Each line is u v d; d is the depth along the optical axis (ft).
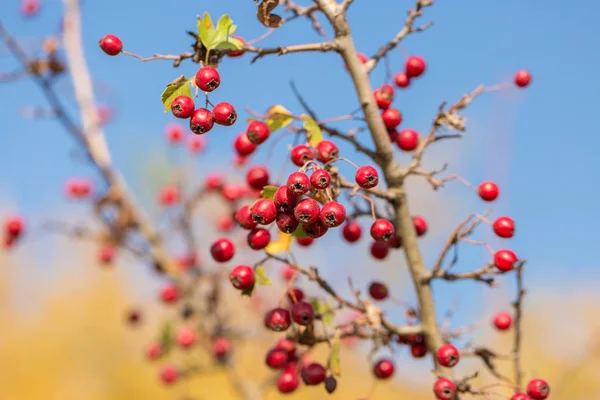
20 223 2.80
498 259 1.87
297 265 1.89
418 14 1.91
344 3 1.89
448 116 1.91
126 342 5.95
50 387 5.75
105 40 1.80
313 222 1.74
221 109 1.73
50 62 2.61
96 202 2.70
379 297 2.03
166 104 1.75
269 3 1.86
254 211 1.76
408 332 1.91
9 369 5.82
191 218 2.74
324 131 1.94
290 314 1.88
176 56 1.83
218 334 2.66
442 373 1.89
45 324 6.09
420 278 1.90
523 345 3.05
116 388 5.73
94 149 2.69
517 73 2.09
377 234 1.81
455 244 1.89
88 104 2.69
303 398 3.67
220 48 1.83
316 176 1.73
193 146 2.83
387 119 1.95
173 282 2.75
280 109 1.96
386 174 1.90
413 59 2.10
